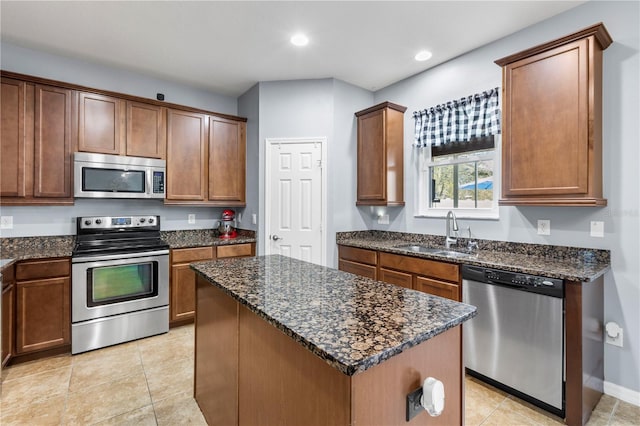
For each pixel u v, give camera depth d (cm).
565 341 183
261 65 322
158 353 267
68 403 199
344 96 364
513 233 261
